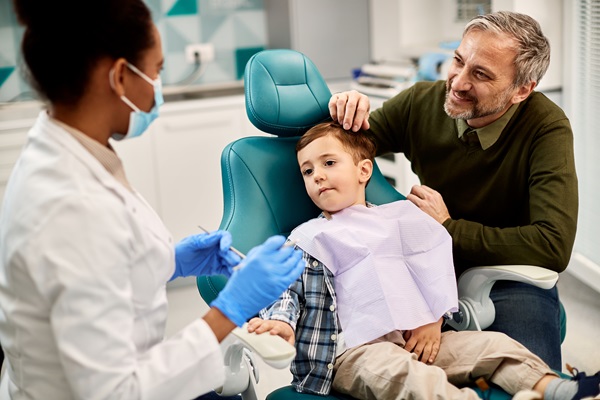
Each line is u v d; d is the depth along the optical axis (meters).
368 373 1.56
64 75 1.16
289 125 1.91
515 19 1.82
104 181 1.17
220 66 3.99
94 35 1.14
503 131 1.92
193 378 1.21
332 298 1.70
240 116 3.54
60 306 1.10
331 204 1.80
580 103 3.00
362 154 1.88
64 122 1.21
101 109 1.21
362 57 3.96
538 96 1.94
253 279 1.27
